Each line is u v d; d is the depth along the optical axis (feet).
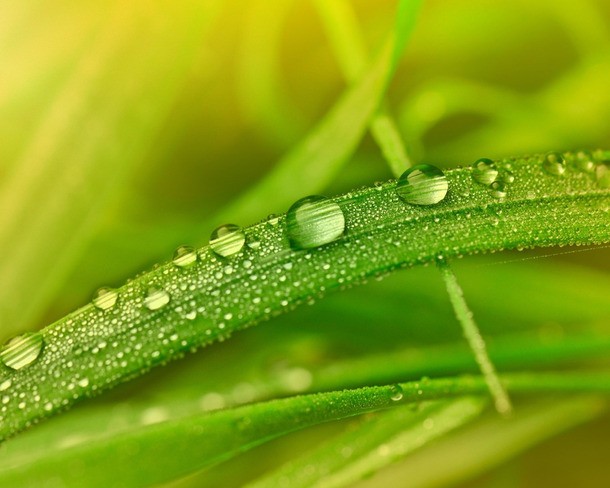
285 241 0.37
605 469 0.43
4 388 0.36
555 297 0.43
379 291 0.43
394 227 0.37
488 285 0.43
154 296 0.37
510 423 0.42
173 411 0.42
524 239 0.37
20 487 0.38
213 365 0.43
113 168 0.40
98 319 0.37
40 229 0.40
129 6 0.40
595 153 0.38
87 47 0.40
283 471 0.39
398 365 0.41
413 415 0.39
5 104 0.43
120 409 0.41
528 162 0.38
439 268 0.37
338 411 0.37
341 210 0.37
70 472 0.38
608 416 0.43
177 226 0.44
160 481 0.37
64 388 0.36
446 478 0.41
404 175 0.37
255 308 0.37
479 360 0.38
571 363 0.43
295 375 0.42
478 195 0.37
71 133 0.40
